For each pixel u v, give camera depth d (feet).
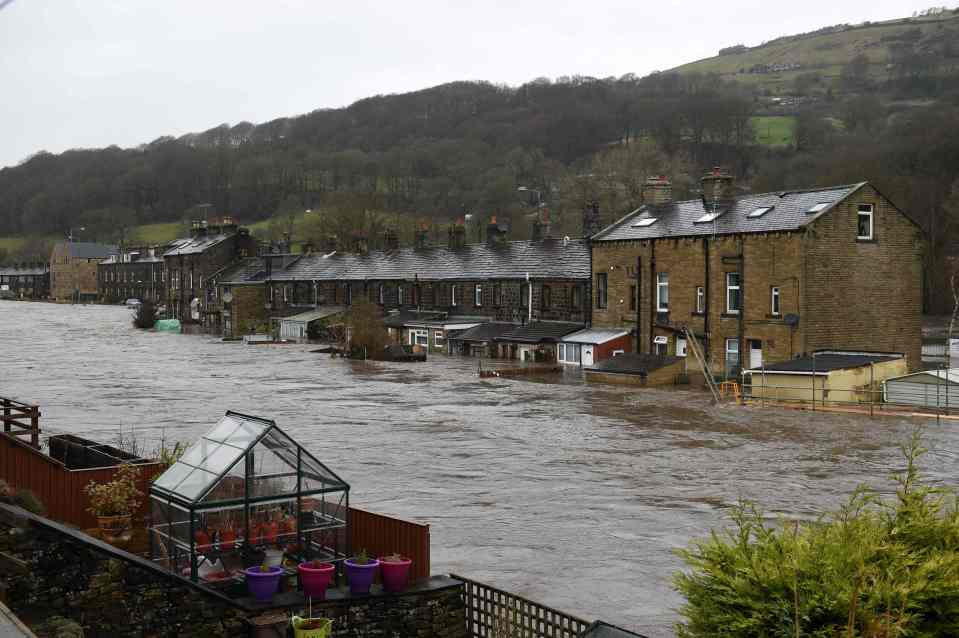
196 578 46.37
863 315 159.02
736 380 164.04
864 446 101.60
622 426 118.21
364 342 226.79
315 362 217.77
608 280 197.47
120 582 44.39
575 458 96.68
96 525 62.08
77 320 410.72
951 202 309.42
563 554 62.59
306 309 305.94
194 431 113.19
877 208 159.94
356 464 93.71
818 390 135.33
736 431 113.29
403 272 270.26
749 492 80.02
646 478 86.58
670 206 193.26
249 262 355.15
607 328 197.98
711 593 32.83
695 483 84.12
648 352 185.88
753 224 163.32
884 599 29.71
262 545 48.70
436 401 144.25
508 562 60.85
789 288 154.71
